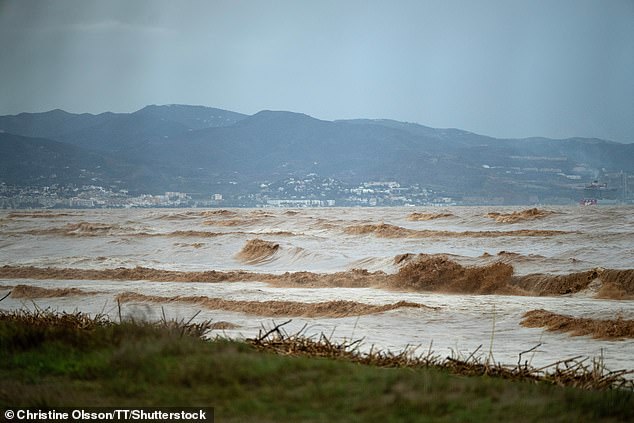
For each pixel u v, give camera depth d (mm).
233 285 107938
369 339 61031
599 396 29219
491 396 28609
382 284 104562
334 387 28734
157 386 29656
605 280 93812
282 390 28656
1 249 199875
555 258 116625
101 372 31516
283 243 169875
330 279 108750
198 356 32094
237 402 27594
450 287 98688
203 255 167125
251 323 72125
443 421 25797
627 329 61469
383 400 27438
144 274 119062
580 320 65562
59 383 30609
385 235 186250
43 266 139750
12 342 36375
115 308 84125
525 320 68875
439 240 172625
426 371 32188
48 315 46688
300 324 70875
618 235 160125
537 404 27766
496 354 53625
